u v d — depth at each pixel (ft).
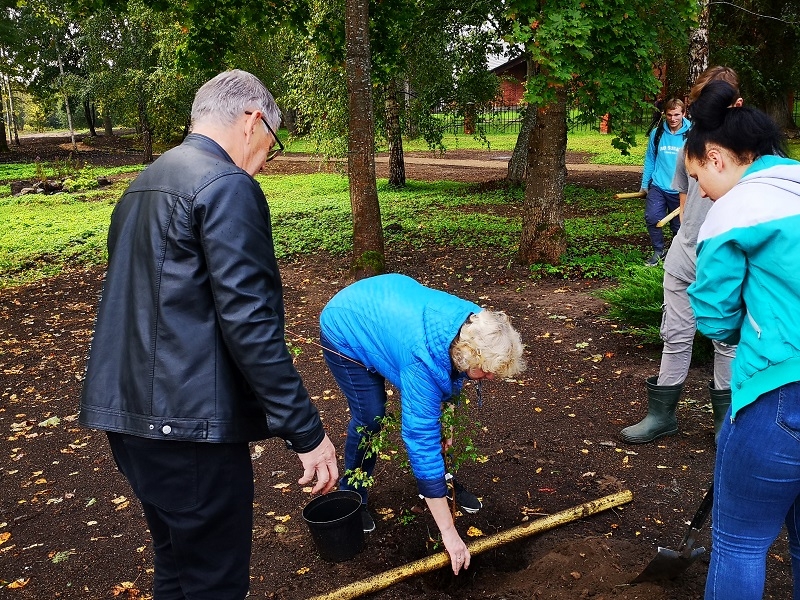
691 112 7.07
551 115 25.31
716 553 6.80
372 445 9.39
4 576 10.00
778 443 6.02
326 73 39.96
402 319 8.36
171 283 6.12
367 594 8.95
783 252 5.92
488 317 7.73
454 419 9.29
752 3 56.39
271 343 5.99
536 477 11.93
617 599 8.63
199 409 6.12
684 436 13.14
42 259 34.83
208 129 6.72
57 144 134.92
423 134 51.49
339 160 44.70
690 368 16.46
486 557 9.91
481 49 45.52
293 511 11.28
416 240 32.99
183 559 6.66
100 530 11.13
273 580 9.55
